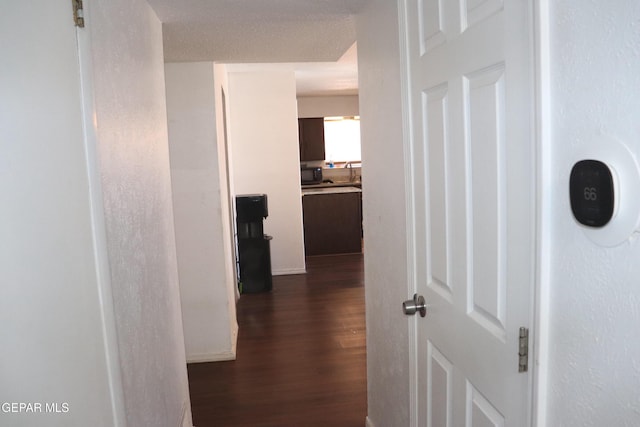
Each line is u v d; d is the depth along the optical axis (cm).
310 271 632
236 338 414
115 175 146
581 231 84
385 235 213
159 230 207
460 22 128
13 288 99
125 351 147
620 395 77
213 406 303
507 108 106
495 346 118
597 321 81
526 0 97
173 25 249
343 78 632
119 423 138
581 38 81
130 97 169
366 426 268
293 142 603
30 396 102
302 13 236
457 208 135
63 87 115
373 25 214
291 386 325
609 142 76
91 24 130
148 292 181
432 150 151
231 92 588
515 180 105
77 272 118
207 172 368
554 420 95
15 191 99
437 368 158
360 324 439
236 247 554
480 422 129
